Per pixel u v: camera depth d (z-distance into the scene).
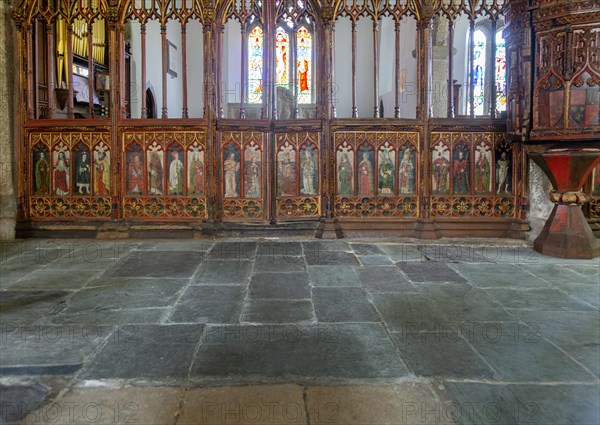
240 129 6.54
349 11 6.46
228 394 2.28
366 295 3.92
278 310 3.53
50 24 6.63
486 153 6.53
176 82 18.28
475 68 14.55
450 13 6.48
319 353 2.75
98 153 6.58
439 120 6.49
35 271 4.66
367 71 18.59
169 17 6.43
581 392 2.31
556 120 5.37
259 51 18.12
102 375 2.46
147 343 2.88
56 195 6.62
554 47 5.34
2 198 6.50
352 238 6.54
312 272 4.68
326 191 6.61
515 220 6.49
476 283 4.29
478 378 2.45
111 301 3.72
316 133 6.59
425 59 6.47
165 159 6.56
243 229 6.59
